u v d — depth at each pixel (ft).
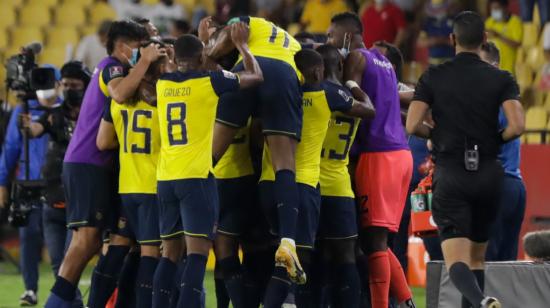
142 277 85.76
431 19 173.06
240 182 88.53
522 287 90.63
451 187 79.41
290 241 81.46
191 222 81.10
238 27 83.76
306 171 85.30
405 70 180.65
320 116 85.40
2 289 132.77
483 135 79.77
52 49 196.85
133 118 85.51
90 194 87.97
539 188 134.41
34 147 115.44
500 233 107.14
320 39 106.93
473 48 81.71
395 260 93.86
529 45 166.71
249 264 91.15
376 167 90.68
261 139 88.79
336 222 87.81
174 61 87.10
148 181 85.61
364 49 92.63
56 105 105.81
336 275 88.28
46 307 87.40
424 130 81.20
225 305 93.86
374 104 91.09
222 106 85.40
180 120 81.30
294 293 88.12
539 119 157.07
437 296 93.45
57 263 111.24
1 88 184.55
